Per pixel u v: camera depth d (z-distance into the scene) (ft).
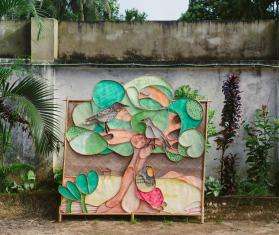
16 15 24.16
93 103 21.99
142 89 22.03
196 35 25.41
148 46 25.55
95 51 25.68
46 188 24.49
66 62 24.91
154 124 21.89
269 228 20.88
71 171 21.67
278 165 24.41
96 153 21.76
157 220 21.65
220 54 25.36
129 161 21.74
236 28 25.36
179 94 24.44
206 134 21.90
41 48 25.20
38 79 24.03
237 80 24.38
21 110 22.21
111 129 21.88
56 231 20.11
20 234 19.71
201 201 21.49
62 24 25.80
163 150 21.76
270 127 24.09
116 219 21.70
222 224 21.39
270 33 25.23
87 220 21.57
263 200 22.59
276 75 24.68
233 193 23.62
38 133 21.12
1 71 22.38
